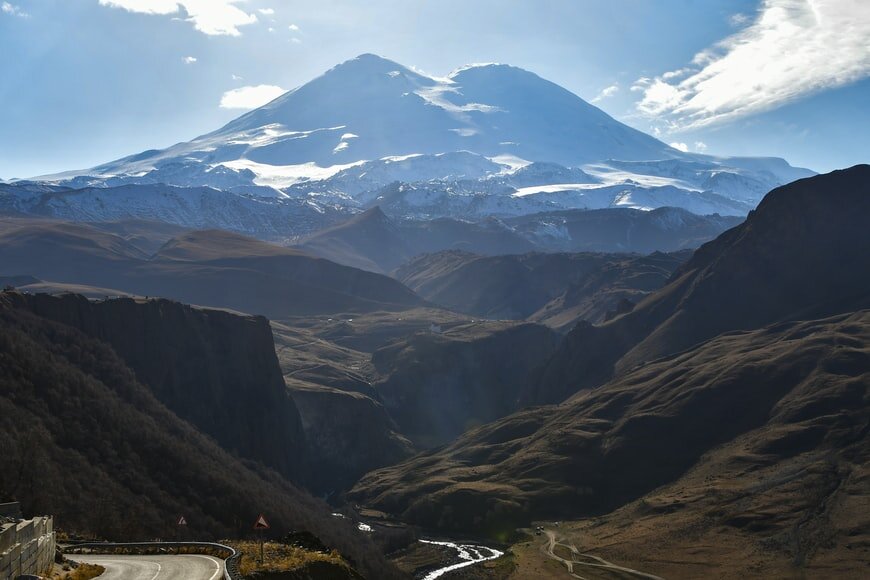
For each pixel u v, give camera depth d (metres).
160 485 163.25
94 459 157.12
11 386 164.25
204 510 162.12
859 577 170.12
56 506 122.88
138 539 125.00
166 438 182.62
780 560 183.62
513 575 193.12
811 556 181.88
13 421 148.75
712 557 190.88
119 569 67.19
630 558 198.00
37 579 51.16
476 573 197.38
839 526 190.12
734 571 182.00
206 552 78.12
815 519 196.25
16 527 53.16
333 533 185.75
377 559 184.50
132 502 143.25
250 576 67.50
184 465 174.12
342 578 78.69
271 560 75.19
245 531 159.50
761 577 177.50
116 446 167.75
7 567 49.81
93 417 172.38
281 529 167.00
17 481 125.38
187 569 67.19
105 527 123.44
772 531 196.88
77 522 120.81
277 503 185.25
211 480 172.88
